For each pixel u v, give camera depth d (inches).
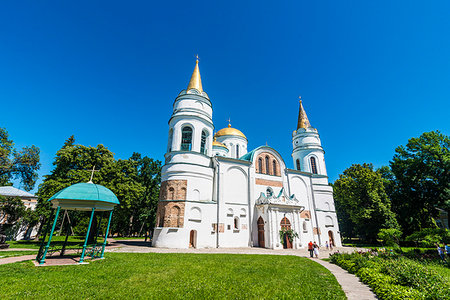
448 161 1229.1
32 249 843.4
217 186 1152.8
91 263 542.0
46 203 1006.4
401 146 1496.1
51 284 366.3
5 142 1445.6
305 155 1608.0
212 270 514.9
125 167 1300.4
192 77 1443.2
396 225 1362.0
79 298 315.6
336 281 444.1
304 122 1722.4
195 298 330.0
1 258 597.3
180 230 987.3
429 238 819.4
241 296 344.2
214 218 1091.3
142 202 1797.5
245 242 1140.5
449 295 277.4
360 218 1456.7
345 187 1577.3
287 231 1136.8
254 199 1238.3
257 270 533.3
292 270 546.6
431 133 1366.9
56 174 1096.2
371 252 742.5
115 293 339.3
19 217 1338.6
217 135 1727.4
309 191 1451.8
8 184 1790.1
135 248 938.7
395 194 1552.7
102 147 1224.8
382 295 327.3
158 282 402.3
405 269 394.9
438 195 1339.8
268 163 1387.8
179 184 1064.8
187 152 1133.1
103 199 589.9
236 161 1253.7
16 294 316.5
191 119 1215.6
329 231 1430.9
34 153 1574.8
